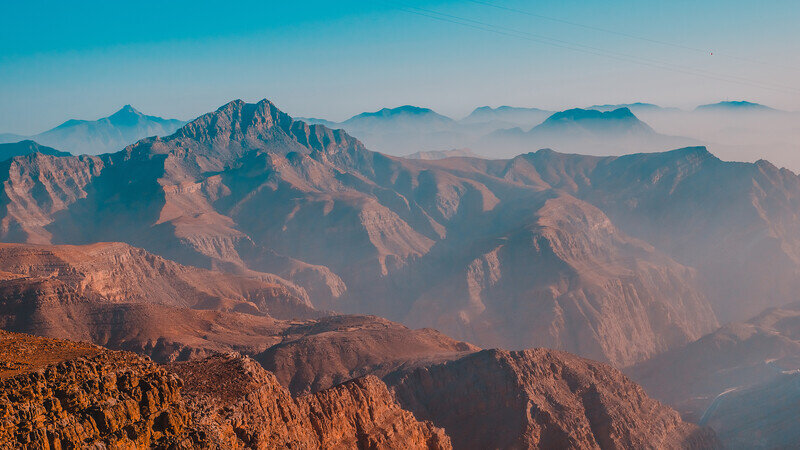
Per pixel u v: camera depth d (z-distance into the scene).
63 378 54.69
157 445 57.25
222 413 79.62
